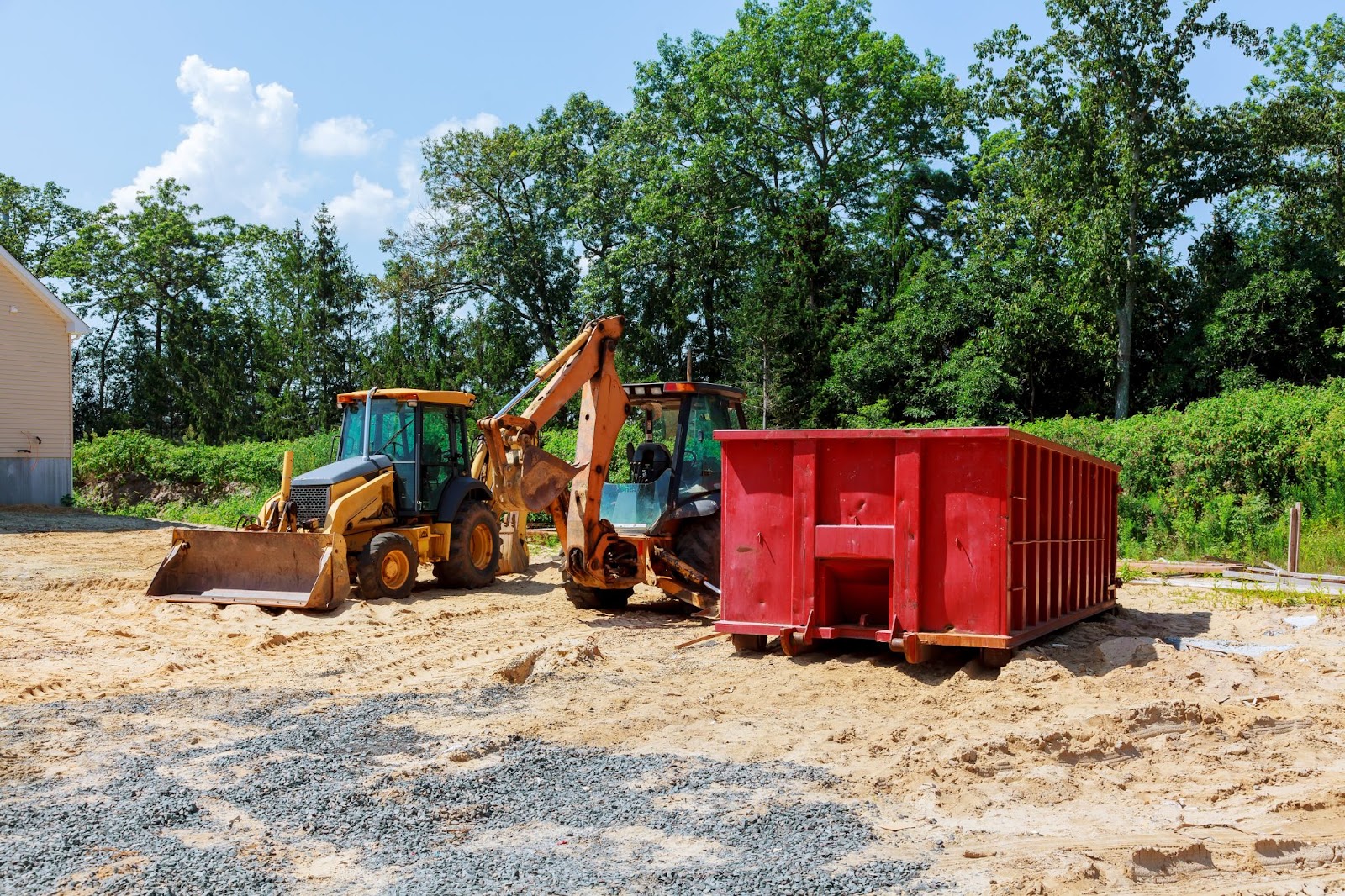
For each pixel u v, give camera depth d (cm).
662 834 481
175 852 453
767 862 445
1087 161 3484
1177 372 3428
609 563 1151
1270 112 3588
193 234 5581
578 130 5044
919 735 641
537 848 463
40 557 1734
